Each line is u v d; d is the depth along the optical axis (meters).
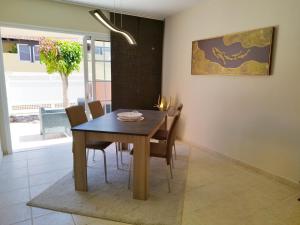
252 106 3.10
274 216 2.14
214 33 3.61
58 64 6.57
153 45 4.90
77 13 4.05
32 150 3.90
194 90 4.15
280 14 2.64
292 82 2.59
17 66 7.07
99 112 3.68
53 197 2.41
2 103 3.55
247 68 3.07
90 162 3.39
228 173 3.05
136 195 2.40
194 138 4.27
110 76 4.69
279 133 2.79
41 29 3.79
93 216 2.11
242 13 3.11
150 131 2.38
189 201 2.38
